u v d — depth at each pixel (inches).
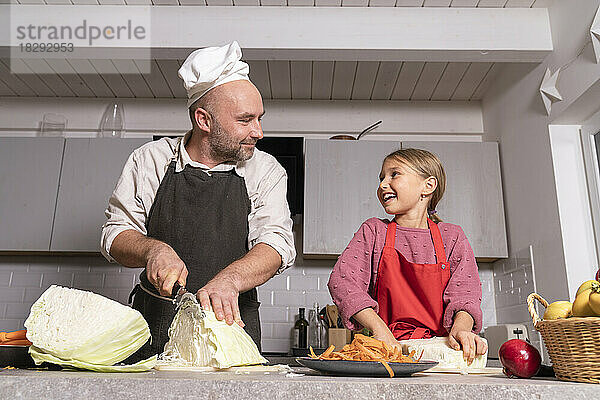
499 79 128.3
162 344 53.5
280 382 24.0
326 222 120.4
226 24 105.7
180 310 39.8
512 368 35.8
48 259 130.1
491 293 129.3
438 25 105.8
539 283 105.1
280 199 60.7
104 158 125.5
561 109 97.5
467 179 124.5
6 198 122.8
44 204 122.8
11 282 128.6
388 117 140.3
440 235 56.2
